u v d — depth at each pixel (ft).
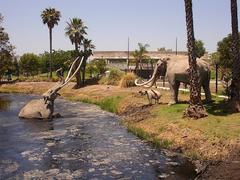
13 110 94.99
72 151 50.70
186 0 57.11
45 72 272.31
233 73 57.26
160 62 72.74
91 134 61.93
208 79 68.69
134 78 127.44
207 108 60.90
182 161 44.73
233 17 56.85
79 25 157.79
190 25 57.16
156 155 47.78
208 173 38.93
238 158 40.47
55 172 41.57
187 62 68.08
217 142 44.88
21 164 44.70
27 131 64.69
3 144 54.90
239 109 56.49
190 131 50.62
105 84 146.51
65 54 264.93
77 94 136.36
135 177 39.47
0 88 177.58
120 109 87.66
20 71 265.13
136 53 213.87
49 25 201.26
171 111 63.82
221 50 92.79
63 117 81.66
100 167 43.24
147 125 61.72
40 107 79.41
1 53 198.08
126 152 49.73
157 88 108.27
